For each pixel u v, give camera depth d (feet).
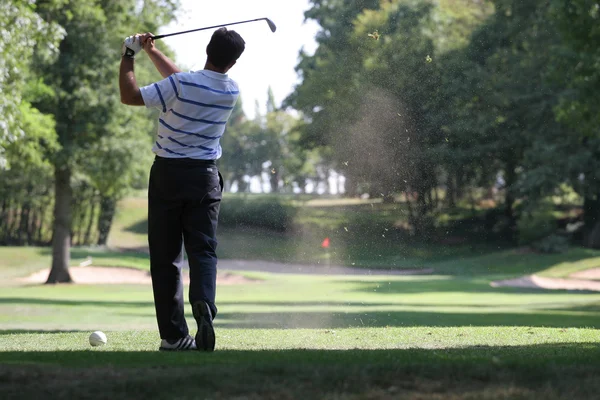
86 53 140.26
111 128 145.79
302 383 15.88
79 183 180.55
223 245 209.15
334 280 156.56
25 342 30.50
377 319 66.23
